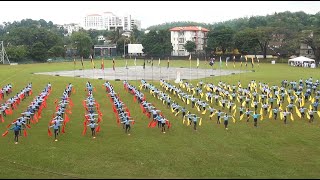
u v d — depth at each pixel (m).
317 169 29.53
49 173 28.58
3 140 38.28
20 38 184.50
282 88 67.50
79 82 85.56
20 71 112.56
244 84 81.69
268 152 34.06
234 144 36.72
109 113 52.59
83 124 45.59
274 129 42.91
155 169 29.77
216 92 67.81
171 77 95.88
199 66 135.75
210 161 31.61
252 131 41.97
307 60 132.38
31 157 32.72
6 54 147.62
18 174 28.02
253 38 155.12
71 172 29.02
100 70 117.50
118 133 41.22
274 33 160.50
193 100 57.06
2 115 49.94
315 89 69.69
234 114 50.62
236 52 175.00
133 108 55.91
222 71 113.25
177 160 31.89
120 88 76.12
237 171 29.11
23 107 56.84
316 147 35.62
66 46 196.75
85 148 35.44
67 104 56.88
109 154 33.59
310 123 45.97
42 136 39.84
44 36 181.50
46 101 61.31
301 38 143.25
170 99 59.19
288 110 52.66
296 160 31.81
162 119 42.28
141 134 40.75
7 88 69.62
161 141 37.88
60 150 34.78
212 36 174.25
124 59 179.25
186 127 44.00
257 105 56.41
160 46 181.88
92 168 30.00
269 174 28.25
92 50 188.50
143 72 110.75
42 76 98.06
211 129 43.00
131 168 30.03
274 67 127.94
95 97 66.44
